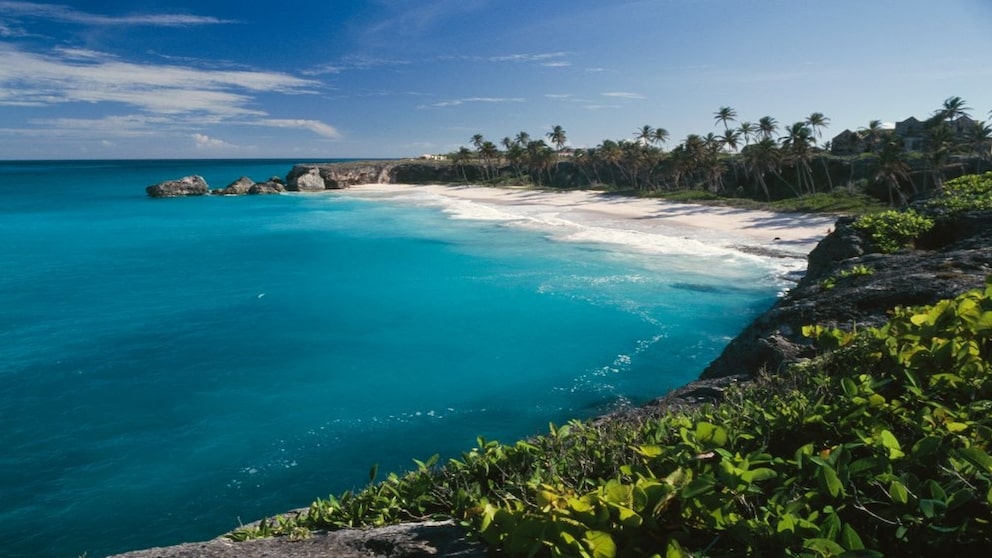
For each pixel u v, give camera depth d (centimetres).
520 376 2112
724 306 2875
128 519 1330
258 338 2653
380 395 1994
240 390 2059
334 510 452
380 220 7362
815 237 4841
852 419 367
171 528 1300
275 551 379
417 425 1764
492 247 4978
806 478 316
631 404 1844
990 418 315
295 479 1488
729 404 508
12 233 6344
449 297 3281
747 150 8431
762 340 988
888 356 455
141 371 2252
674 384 1978
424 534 368
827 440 369
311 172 13175
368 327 2784
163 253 5084
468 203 9475
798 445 376
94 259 4794
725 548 273
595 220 6638
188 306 3250
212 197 11412
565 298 3141
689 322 2638
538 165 12412
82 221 7469
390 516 435
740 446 387
